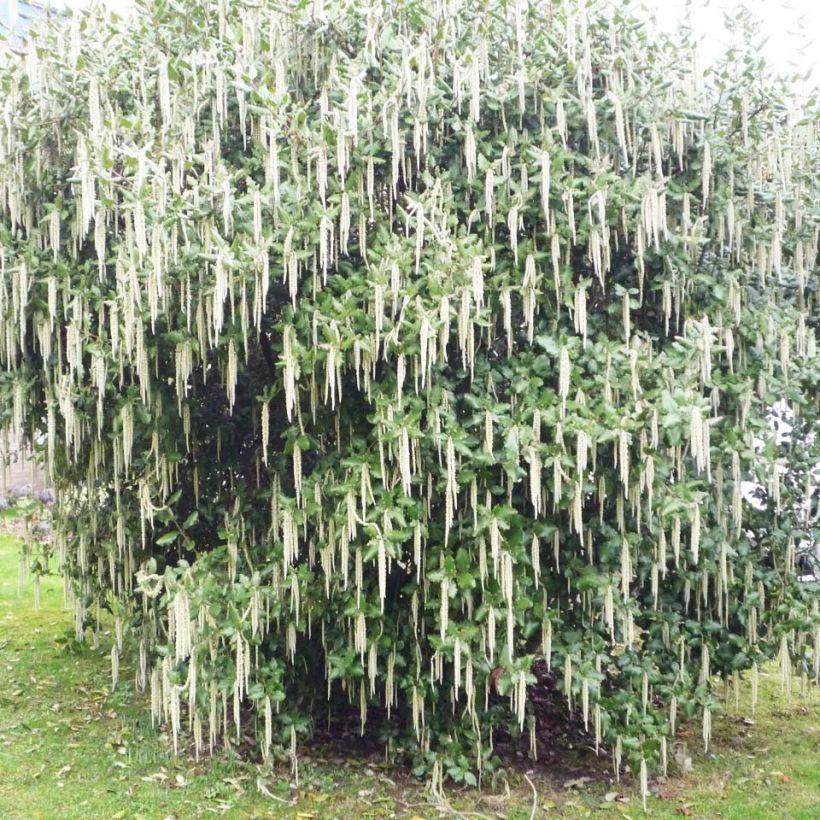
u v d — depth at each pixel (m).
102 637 6.84
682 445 4.04
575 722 5.33
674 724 4.84
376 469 3.71
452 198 3.90
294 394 3.66
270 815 4.02
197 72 4.05
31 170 4.12
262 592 3.96
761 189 4.43
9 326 4.14
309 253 3.53
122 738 4.82
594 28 4.15
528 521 3.97
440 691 4.34
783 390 4.30
